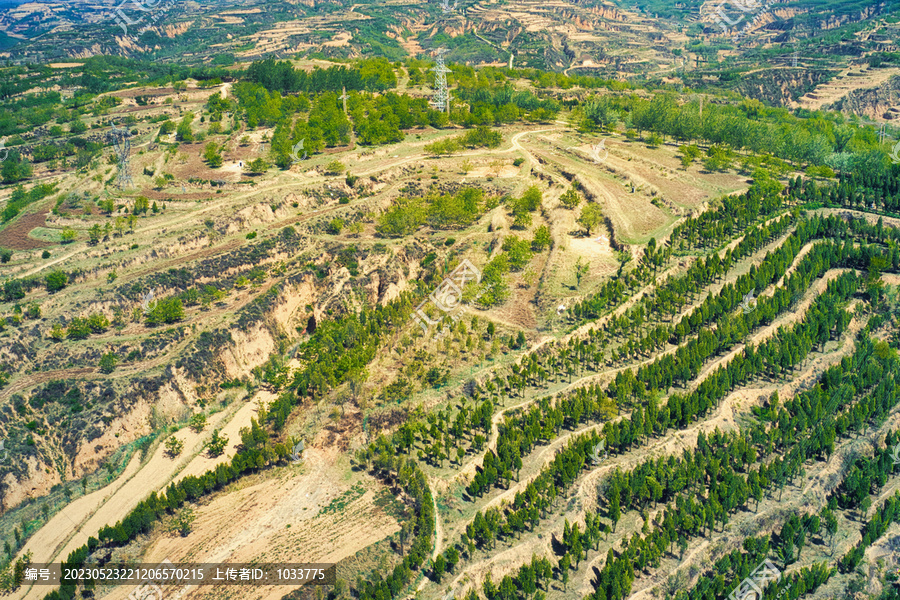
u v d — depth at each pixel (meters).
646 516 135.50
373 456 151.38
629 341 174.50
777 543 138.38
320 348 181.12
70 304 179.62
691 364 168.25
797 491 147.00
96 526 136.75
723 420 160.88
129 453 154.00
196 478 143.75
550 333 182.62
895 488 149.88
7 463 141.50
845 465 152.25
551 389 165.38
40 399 152.62
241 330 182.75
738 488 141.12
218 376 174.38
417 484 140.12
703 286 198.38
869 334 182.00
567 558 129.00
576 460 144.12
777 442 155.38
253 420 153.75
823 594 130.25
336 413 161.38
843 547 138.50
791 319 186.88
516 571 129.25
